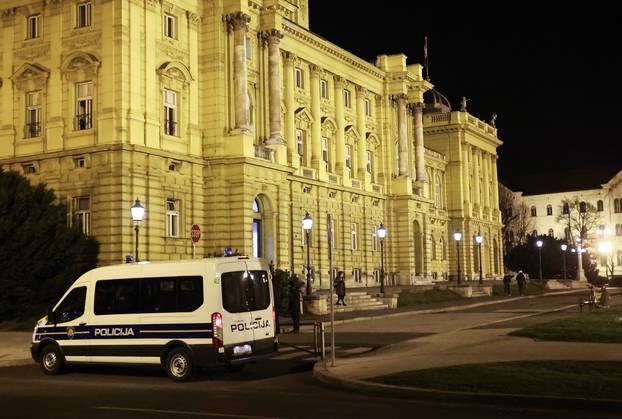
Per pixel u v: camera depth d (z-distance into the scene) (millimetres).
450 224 97875
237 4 47594
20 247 37562
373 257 70250
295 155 58094
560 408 14508
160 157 43375
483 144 107438
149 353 20750
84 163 42062
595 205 142500
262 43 53781
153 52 43938
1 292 36781
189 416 14320
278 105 53469
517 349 23047
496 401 15164
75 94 43312
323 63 64625
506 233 138000
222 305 20156
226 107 47625
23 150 44500
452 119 98500
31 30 45500
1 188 38719
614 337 25688
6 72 45750
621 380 16422
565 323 31781
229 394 17438
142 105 42875
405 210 73125
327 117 64812
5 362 24906
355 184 68125
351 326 37156
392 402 15641
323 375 19469
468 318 40562
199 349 20031
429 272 77125
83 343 21797
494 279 98875
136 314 21109
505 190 143125
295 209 57531
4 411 15281
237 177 46375
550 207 146250
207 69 47812
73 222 41719
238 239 46031
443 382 16766
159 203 43062
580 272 103062
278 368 22578
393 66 74812
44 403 16375
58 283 37750
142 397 17188
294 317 35312
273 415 14281
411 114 78312
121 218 40531
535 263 113438
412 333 32031
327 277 61656
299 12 68938
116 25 41875
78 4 43750
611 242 138000
